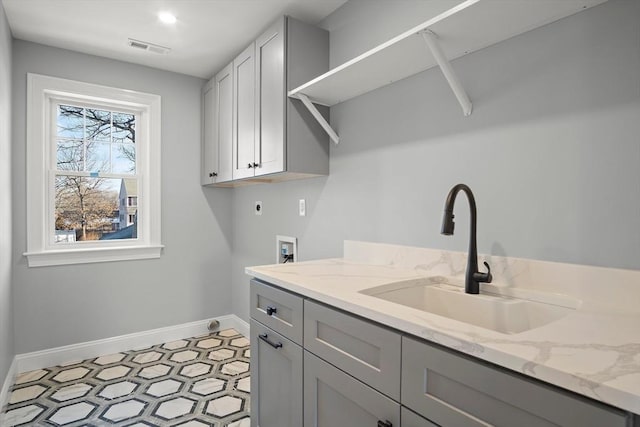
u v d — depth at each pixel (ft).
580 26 3.83
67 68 8.79
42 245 8.59
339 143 7.06
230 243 11.43
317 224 7.72
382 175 6.17
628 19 3.50
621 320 3.05
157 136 10.05
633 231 3.46
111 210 9.73
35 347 8.51
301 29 6.88
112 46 8.64
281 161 6.75
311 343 4.32
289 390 4.79
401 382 3.14
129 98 9.59
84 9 7.04
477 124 4.78
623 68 3.53
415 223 5.62
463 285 4.78
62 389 7.52
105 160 9.62
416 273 5.31
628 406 1.80
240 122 8.21
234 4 6.91
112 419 6.45
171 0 6.77
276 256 9.18
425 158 5.46
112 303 9.50
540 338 2.60
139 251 9.84
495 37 4.42
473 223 4.35
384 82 5.96
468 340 2.57
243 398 7.18
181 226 10.52
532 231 4.21
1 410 6.36
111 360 9.00
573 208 3.87
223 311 11.32
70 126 9.18
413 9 5.61
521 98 4.32
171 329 10.34
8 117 7.50
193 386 7.66
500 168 4.52
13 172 8.21
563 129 3.95
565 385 2.05
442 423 2.78
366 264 6.17
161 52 8.96
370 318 3.43
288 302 4.77
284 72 6.67
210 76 10.56
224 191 11.27
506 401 2.38
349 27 6.79
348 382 3.74
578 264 3.83
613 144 3.59
